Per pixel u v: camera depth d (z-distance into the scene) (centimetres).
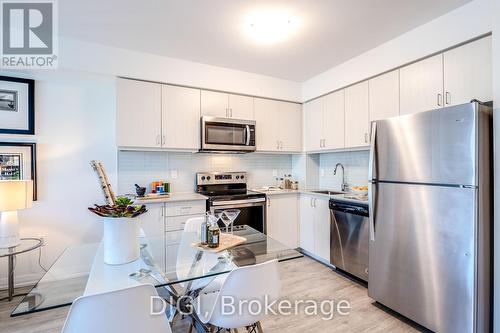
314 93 350
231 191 342
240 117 331
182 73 291
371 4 192
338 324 196
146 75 273
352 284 261
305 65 310
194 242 181
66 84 277
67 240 275
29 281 259
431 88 218
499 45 166
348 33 234
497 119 165
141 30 227
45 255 266
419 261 186
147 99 279
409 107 236
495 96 167
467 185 160
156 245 176
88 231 283
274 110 357
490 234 164
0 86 245
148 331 104
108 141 295
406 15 206
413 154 189
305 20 213
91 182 286
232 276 121
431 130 178
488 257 163
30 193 222
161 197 286
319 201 321
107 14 203
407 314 194
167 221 273
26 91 255
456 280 166
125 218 141
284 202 348
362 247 256
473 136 157
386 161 207
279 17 208
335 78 314
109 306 95
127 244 142
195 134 304
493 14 170
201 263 148
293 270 297
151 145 281
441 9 199
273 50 268
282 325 194
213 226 171
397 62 242
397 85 246
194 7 194
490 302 165
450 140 168
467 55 195
